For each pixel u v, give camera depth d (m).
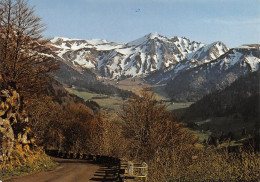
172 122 35.69
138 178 17.77
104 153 42.22
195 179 16.72
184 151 29.27
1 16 23.36
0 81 23.66
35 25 24.31
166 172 18.11
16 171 21.11
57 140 59.38
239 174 15.23
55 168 27.77
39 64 25.38
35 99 28.53
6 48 23.97
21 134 25.89
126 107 38.00
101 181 20.36
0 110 22.41
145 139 35.25
